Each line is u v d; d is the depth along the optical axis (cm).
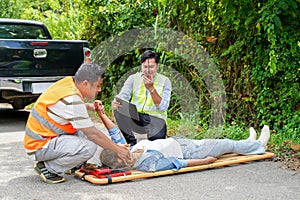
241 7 602
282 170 450
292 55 573
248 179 416
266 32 584
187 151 457
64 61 740
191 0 691
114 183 402
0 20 777
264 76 607
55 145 398
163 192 377
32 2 1425
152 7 783
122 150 415
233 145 477
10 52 695
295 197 365
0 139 624
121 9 808
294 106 595
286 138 564
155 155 430
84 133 398
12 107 973
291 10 557
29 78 709
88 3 837
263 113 618
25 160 497
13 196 368
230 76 674
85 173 417
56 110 396
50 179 404
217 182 406
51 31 1048
